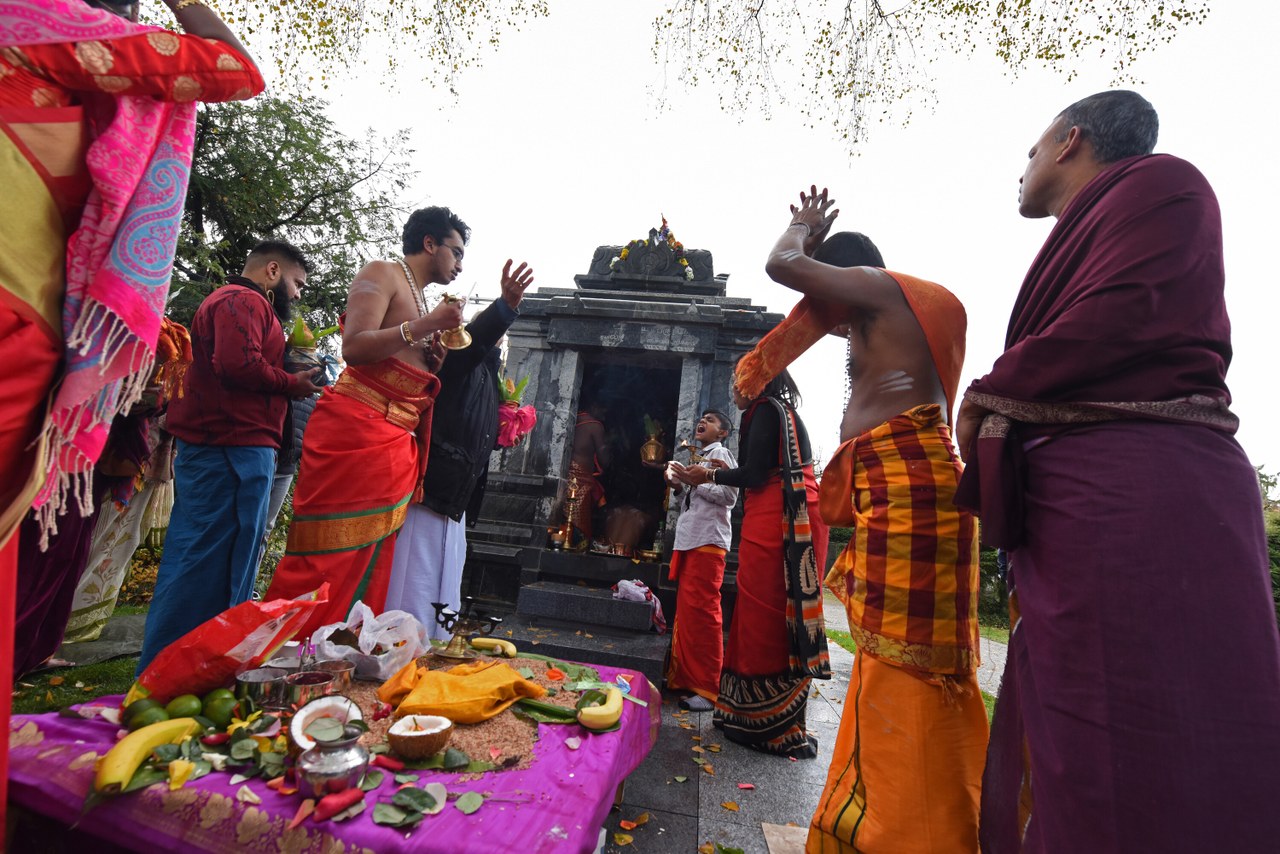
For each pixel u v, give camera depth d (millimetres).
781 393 3621
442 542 3029
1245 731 1153
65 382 1342
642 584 4660
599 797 1460
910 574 1831
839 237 2416
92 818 1308
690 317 5512
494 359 3512
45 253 1318
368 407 2674
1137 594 1256
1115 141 1720
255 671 1775
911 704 1777
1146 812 1176
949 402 2068
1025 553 1501
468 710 1784
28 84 1282
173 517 2865
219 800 1285
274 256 3479
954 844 1679
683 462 5301
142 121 1451
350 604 2576
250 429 2898
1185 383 1359
